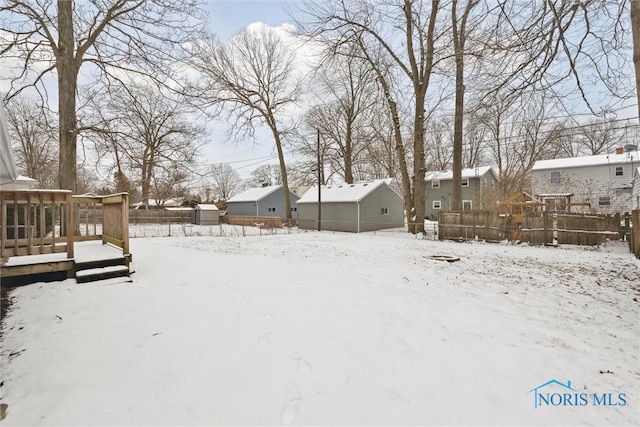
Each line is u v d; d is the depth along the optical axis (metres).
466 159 32.66
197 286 4.90
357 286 5.07
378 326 3.51
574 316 3.97
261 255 8.29
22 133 13.67
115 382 2.37
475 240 12.29
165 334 3.14
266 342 3.04
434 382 2.47
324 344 3.04
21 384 2.32
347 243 11.66
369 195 21.30
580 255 8.90
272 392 2.29
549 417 2.12
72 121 8.91
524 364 2.78
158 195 30.83
